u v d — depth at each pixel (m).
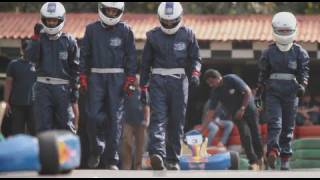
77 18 40.56
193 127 41.22
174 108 25.14
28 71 29.77
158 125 24.88
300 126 37.44
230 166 30.20
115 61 25.20
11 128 30.42
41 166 18.55
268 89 26.84
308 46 38.62
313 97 40.44
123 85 25.33
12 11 48.06
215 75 33.16
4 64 38.47
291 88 26.66
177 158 25.28
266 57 26.77
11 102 29.86
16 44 38.72
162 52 25.03
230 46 38.50
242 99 32.81
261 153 33.25
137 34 38.62
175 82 25.05
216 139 36.16
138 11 48.38
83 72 25.19
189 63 25.41
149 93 25.30
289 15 26.50
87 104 25.28
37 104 25.69
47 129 25.67
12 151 18.20
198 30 39.28
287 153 26.98
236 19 40.59
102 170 23.50
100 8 25.06
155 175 21.77
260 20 40.56
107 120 25.36
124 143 34.06
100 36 25.20
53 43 25.59
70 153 18.94
